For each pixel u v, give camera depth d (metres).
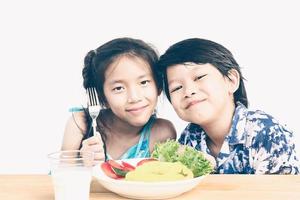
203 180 1.39
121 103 2.23
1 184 1.37
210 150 2.19
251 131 2.02
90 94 2.28
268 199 1.20
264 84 2.22
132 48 2.21
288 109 2.24
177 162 1.29
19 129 2.32
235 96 2.19
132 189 1.18
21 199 1.23
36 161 2.33
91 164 1.17
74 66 2.29
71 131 2.30
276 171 1.97
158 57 2.22
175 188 1.19
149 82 2.21
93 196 1.25
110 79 2.23
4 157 2.34
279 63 2.23
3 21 2.29
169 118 2.21
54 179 1.16
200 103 2.12
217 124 2.14
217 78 2.13
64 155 1.20
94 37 2.27
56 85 2.30
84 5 2.27
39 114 2.32
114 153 2.28
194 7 2.23
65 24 2.28
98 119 2.28
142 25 2.25
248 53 2.22
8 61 2.30
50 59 2.29
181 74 2.13
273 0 2.21
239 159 2.04
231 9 2.23
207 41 2.16
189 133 2.19
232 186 1.32
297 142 2.24
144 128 2.24
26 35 2.29
